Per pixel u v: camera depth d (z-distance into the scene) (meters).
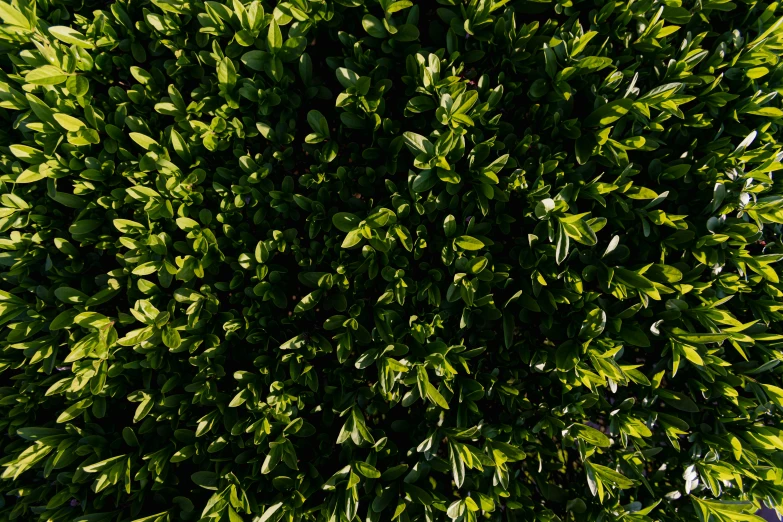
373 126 0.52
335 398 0.53
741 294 0.56
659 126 0.51
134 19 0.53
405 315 0.54
